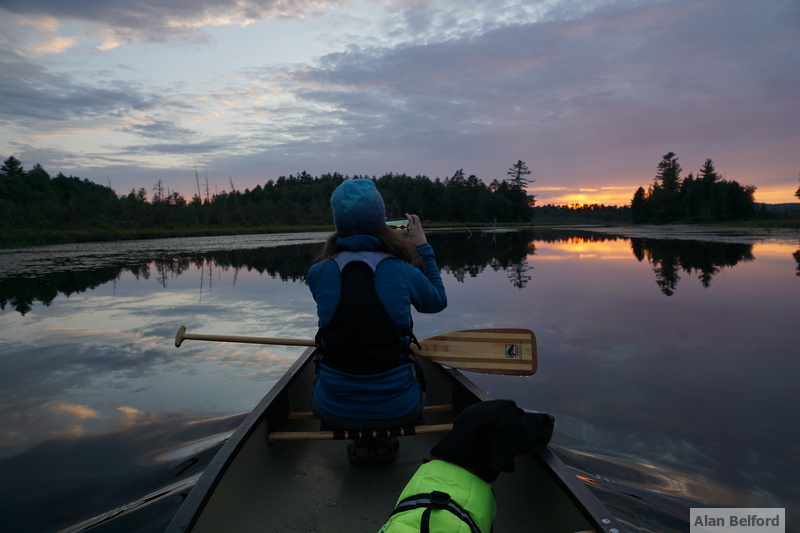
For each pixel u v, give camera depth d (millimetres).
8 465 2924
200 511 1504
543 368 4477
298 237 35656
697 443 3076
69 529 2285
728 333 5562
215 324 6383
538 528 1822
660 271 11172
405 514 1194
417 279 1960
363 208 1942
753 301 7406
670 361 4617
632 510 2387
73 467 2885
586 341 5301
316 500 2084
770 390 3891
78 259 16156
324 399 2002
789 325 5910
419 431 1989
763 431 3223
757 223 59906
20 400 3943
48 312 7406
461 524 1144
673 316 6465
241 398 3973
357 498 2098
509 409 1542
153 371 4660
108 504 2498
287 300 8078
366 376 1909
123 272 12367
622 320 6250
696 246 19750
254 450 2084
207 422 3514
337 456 2449
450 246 22109
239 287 9664
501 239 29406
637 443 3074
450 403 2879
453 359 2646
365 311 1854
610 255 15891
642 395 3824
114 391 4145
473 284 9398
